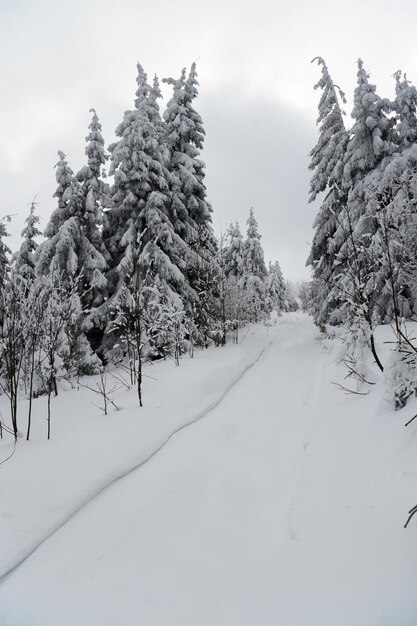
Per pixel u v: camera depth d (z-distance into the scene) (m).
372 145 13.55
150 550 3.12
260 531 3.28
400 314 10.74
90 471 4.38
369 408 4.90
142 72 16.19
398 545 2.43
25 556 3.03
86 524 3.51
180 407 6.87
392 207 7.50
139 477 4.44
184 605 2.49
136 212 14.94
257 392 8.17
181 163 17.00
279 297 50.22
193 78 17.70
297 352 13.27
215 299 16.20
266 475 4.37
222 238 15.68
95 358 12.91
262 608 2.33
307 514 3.19
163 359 12.52
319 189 16.50
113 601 2.58
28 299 6.52
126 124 15.12
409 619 1.93
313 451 4.48
